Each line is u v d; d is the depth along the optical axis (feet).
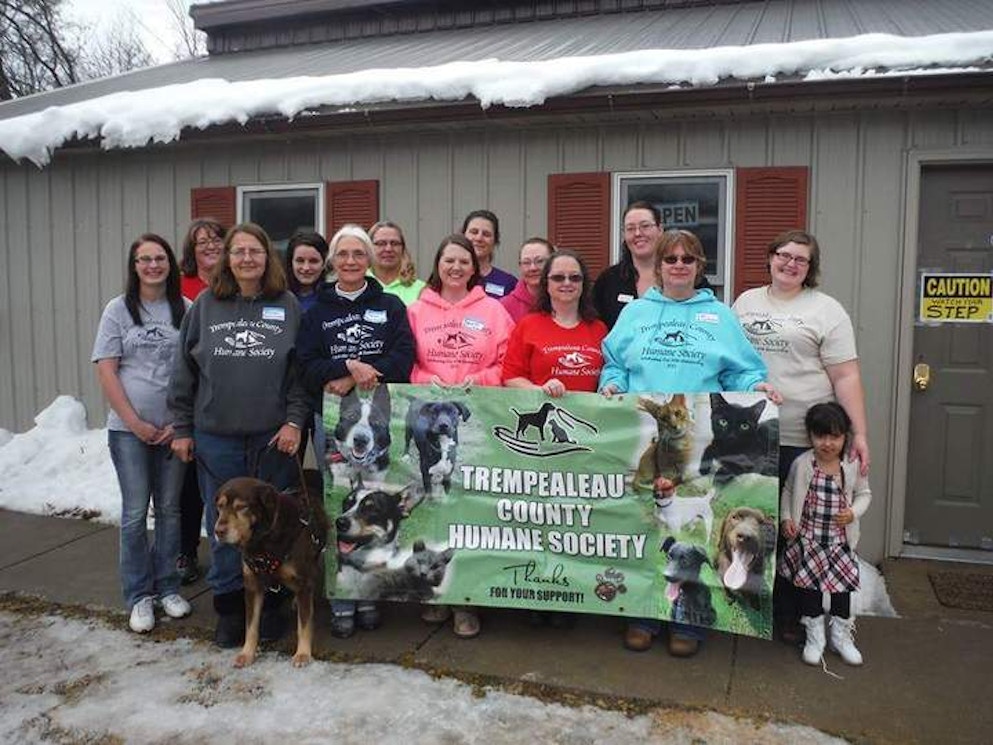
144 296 13.43
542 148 18.45
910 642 12.63
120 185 22.52
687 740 10.02
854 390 12.24
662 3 26.55
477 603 12.71
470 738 10.11
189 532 15.35
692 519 12.08
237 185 21.22
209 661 12.25
